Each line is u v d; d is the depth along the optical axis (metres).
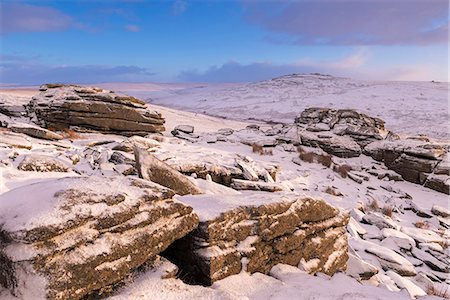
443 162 22.53
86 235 3.54
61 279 3.19
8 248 3.28
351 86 152.50
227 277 4.70
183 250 4.82
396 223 14.57
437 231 14.35
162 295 3.72
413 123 71.44
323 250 6.36
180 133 28.30
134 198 4.16
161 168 7.09
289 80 182.00
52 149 12.09
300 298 4.45
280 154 24.73
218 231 4.76
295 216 5.87
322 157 24.39
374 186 20.77
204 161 12.69
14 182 7.37
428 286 8.96
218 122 57.97
